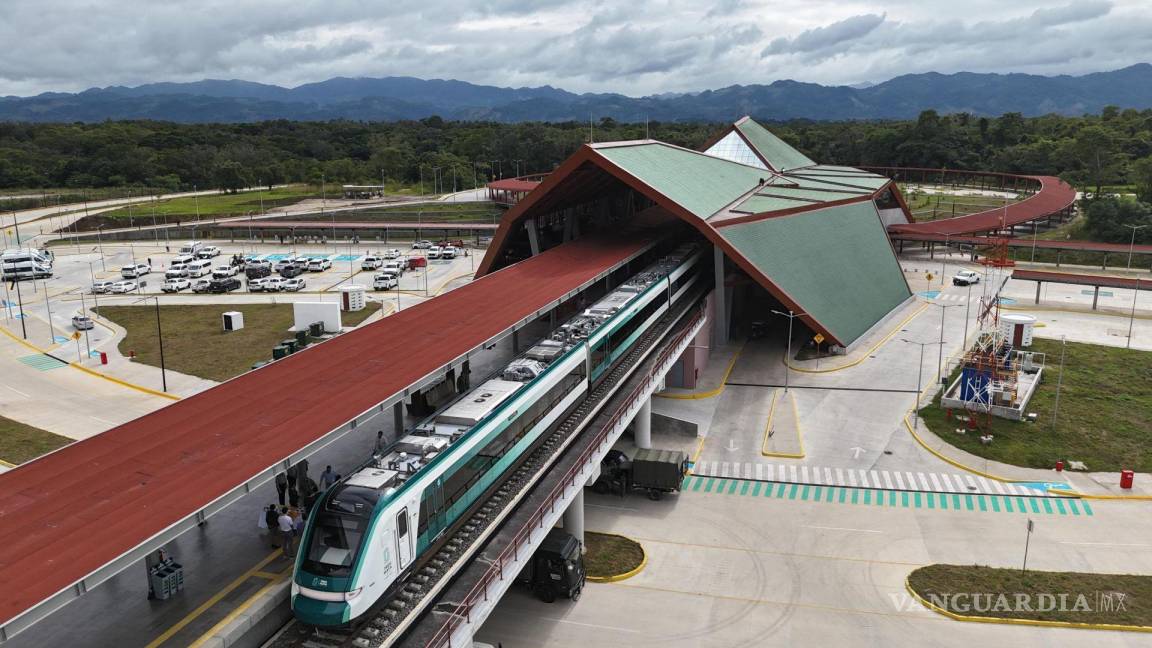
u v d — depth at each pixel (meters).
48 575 20.55
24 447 53.91
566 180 70.88
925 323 87.56
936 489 50.28
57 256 139.38
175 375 70.25
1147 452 54.72
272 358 74.56
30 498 24.92
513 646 35.25
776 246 77.81
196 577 29.58
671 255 74.62
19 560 21.30
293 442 28.77
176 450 28.41
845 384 68.44
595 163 69.69
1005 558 42.38
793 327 85.12
